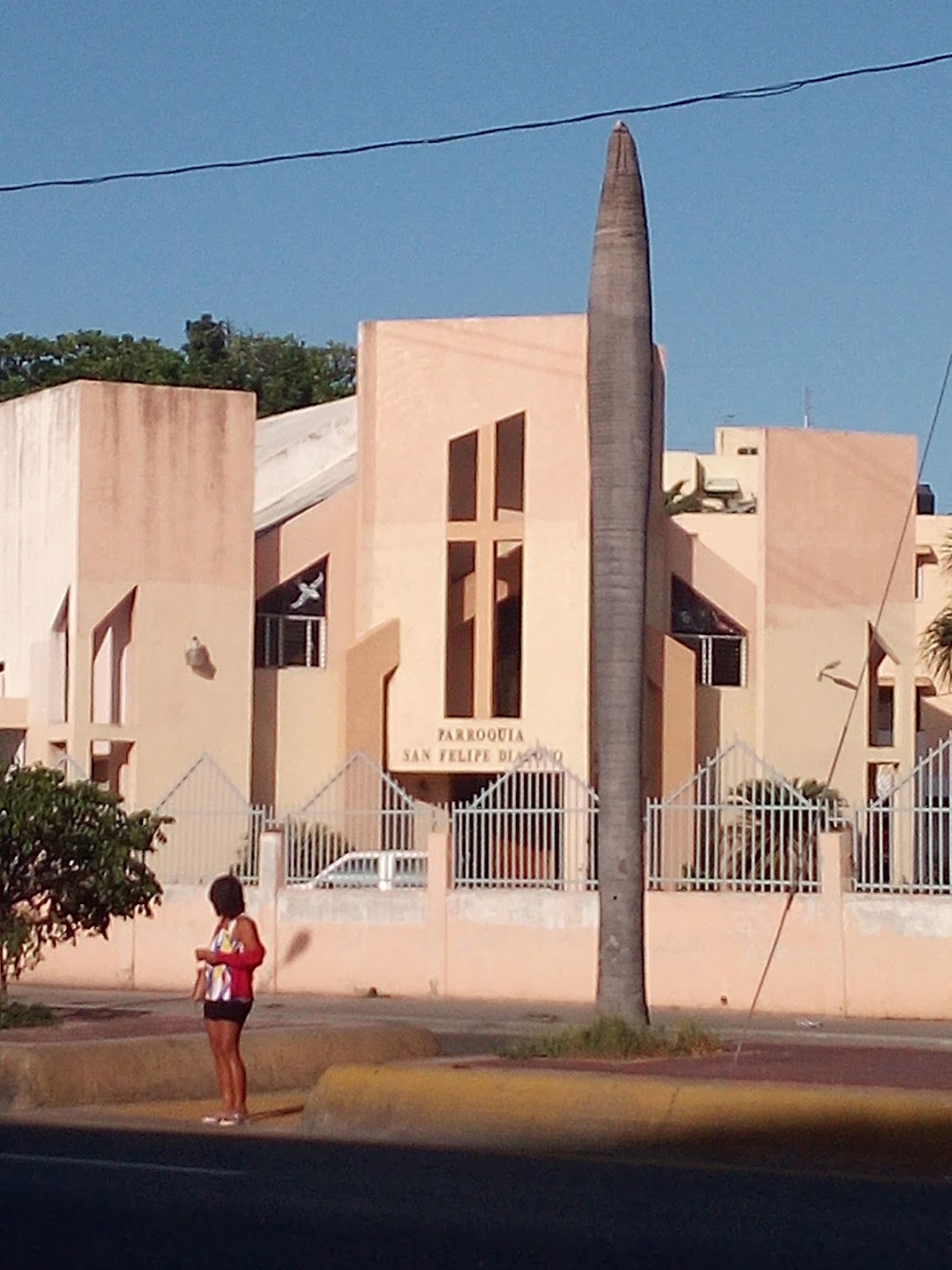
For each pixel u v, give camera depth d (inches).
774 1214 441.4
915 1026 956.6
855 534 1740.9
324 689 1690.5
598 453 737.6
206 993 624.7
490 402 1647.4
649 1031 712.4
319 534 1701.5
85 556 1596.9
